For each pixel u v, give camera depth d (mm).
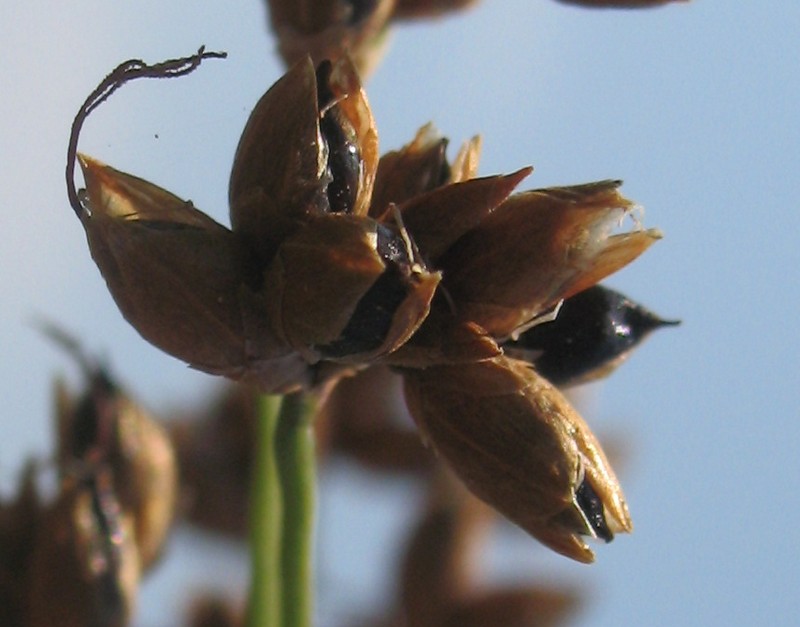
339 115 69
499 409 68
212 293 68
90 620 72
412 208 68
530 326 69
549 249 68
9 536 72
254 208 68
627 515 68
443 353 68
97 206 68
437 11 77
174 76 68
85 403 73
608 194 68
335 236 67
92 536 72
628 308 71
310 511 70
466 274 68
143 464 73
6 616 72
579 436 68
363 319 67
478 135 71
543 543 69
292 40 75
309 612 70
